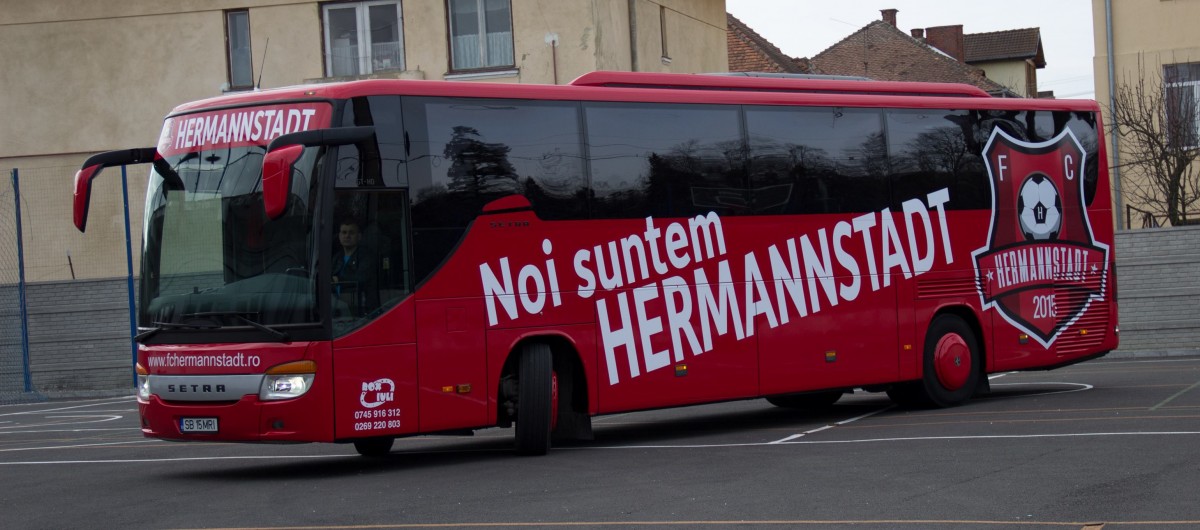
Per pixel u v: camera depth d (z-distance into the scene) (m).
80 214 12.12
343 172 11.66
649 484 10.42
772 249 14.70
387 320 11.78
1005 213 16.97
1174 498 8.83
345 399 11.51
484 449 13.96
